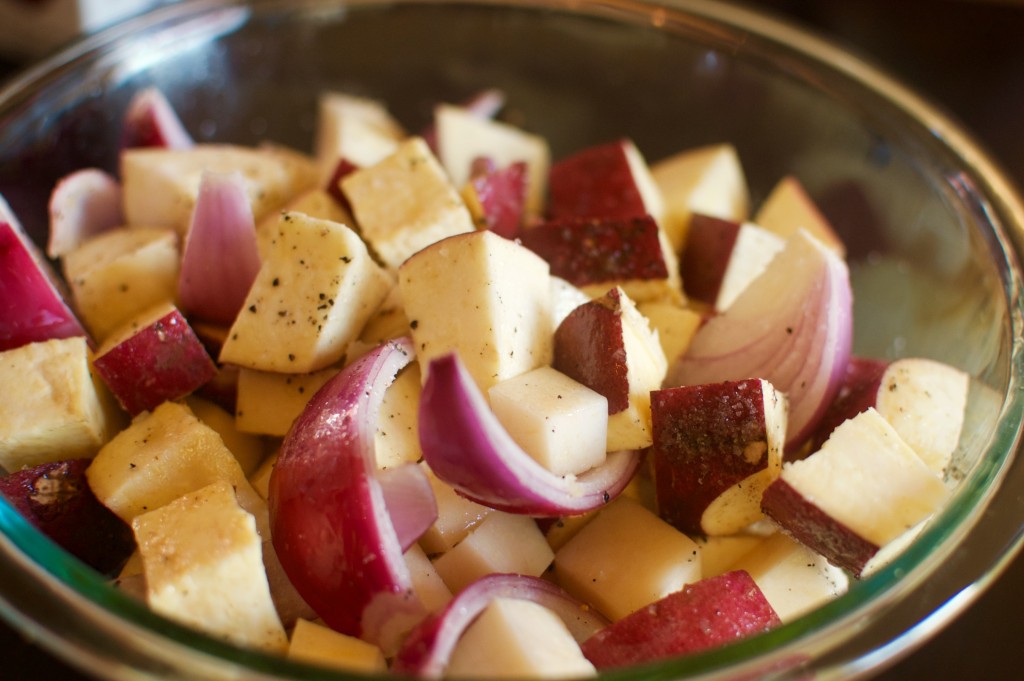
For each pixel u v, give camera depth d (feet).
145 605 0.82
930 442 0.97
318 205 1.09
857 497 0.88
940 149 1.18
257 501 0.95
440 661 0.83
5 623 1.04
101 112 1.26
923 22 1.76
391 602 0.86
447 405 0.84
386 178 1.06
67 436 0.97
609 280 1.07
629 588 0.93
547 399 0.91
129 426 1.01
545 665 0.83
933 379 1.00
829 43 1.34
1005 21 1.75
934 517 0.91
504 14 1.41
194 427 0.96
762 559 0.94
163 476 0.95
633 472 0.96
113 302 1.08
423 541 0.93
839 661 0.82
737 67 1.35
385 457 0.92
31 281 1.01
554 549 0.97
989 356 1.03
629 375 0.93
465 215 1.05
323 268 0.96
